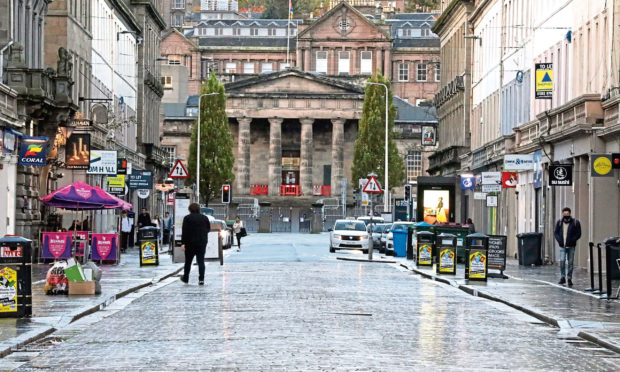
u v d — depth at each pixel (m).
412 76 196.00
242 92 167.75
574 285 37.69
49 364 17.64
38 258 52.19
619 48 46.72
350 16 194.00
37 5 56.62
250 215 154.25
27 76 49.84
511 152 67.31
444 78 107.94
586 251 50.66
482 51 85.62
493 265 41.97
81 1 72.81
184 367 17.03
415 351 19.17
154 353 18.80
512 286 36.88
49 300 29.27
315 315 25.52
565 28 56.44
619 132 45.28
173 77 169.50
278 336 21.11
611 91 47.12
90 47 76.12
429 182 77.19
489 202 61.56
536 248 54.03
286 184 174.50
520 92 69.25
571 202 53.06
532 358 18.77
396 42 197.62
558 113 55.22
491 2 81.00
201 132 138.50
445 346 20.05
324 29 194.00
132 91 101.12
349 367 16.98
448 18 103.50
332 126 172.62
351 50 193.88
